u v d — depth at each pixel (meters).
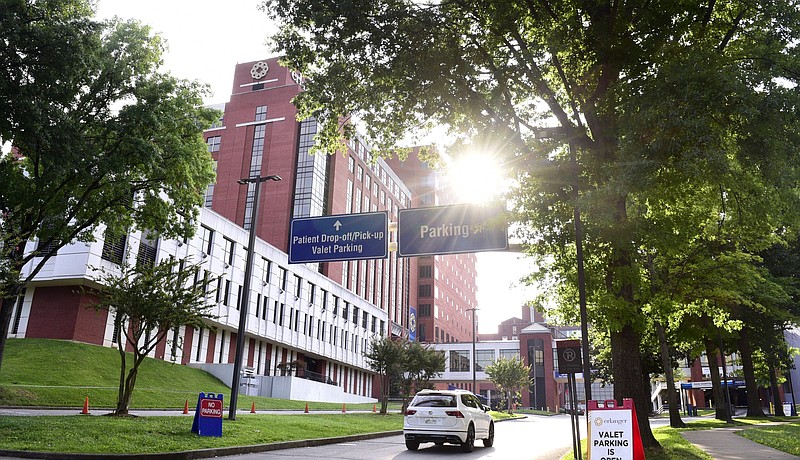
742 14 14.07
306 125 71.69
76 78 19.84
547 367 89.12
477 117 15.88
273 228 67.00
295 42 17.34
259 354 51.72
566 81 15.24
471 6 15.57
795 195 12.34
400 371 37.78
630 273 13.23
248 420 20.08
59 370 29.50
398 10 15.45
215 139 74.75
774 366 42.69
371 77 16.77
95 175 20.98
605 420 9.86
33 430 13.59
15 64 17.91
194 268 21.19
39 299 35.59
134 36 21.81
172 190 23.64
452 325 122.75
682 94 11.45
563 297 17.30
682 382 69.94
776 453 14.56
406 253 16.95
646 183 11.55
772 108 11.08
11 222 16.53
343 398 56.38
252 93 75.06
